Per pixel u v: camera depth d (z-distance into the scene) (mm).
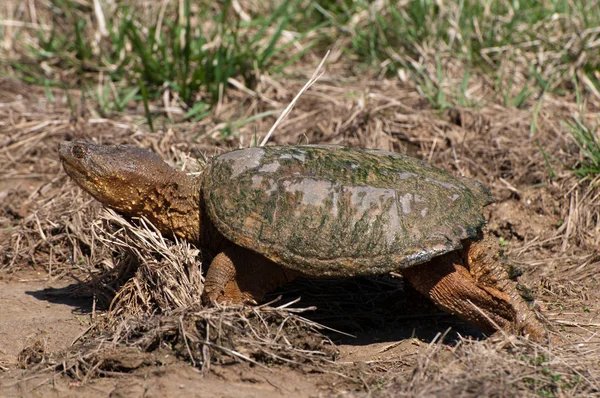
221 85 15289
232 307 8008
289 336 7992
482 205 8500
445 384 6984
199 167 10781
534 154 12883
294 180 8250
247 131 14031
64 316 9117
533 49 16047
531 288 10164
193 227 8891
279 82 15773
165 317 7945
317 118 14219
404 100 14797
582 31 15797
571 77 15219
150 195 8922
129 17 17312
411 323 9219
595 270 10609
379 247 7934
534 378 7113
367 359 8094
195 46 16156
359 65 16531
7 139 13898
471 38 16188
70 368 7602
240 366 7531
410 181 8352
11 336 8539
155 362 7637
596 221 11633
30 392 7336
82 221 11055
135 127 13906
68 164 8875
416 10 16422
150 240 8906
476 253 8422
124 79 16062
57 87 16156
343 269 7969
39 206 11914
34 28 17812
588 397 6887
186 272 8805
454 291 8203
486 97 14930
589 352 7844
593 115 14133
